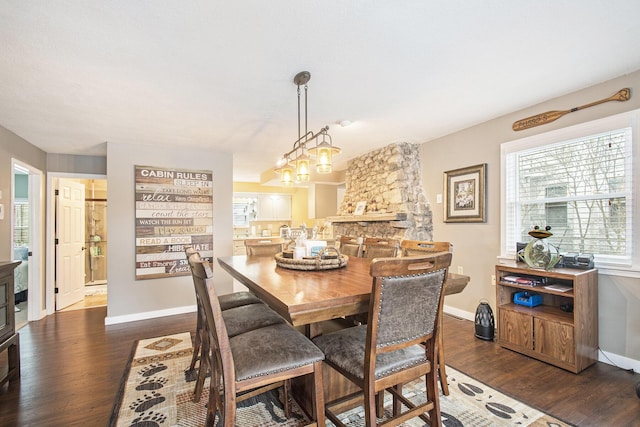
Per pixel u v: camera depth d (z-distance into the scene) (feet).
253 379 4.34
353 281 5.77
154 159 13.12
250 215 26.43
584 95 8.46
